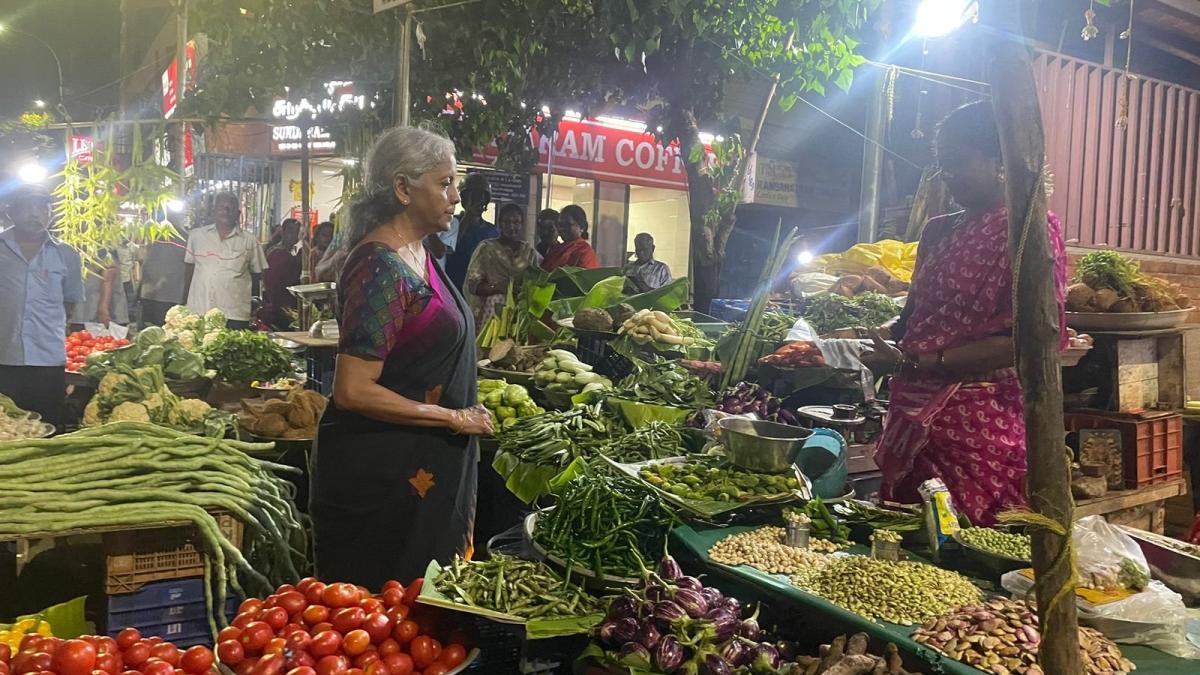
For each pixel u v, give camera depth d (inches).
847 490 143.3
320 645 91.7
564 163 459.5
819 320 208.8
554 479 142.6
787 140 471.2
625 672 90.4
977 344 108.4
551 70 242.2
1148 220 250.1
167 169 240.8
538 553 119.7
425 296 106.7
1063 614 56.6
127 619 116.3
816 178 484.1
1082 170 232.7
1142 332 174.1
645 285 293.4
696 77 246.1
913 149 329.7
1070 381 182.9
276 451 167.6
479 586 101.8
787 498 120.8
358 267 104.7
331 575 112.3
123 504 115.6
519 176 427.5
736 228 490.3
